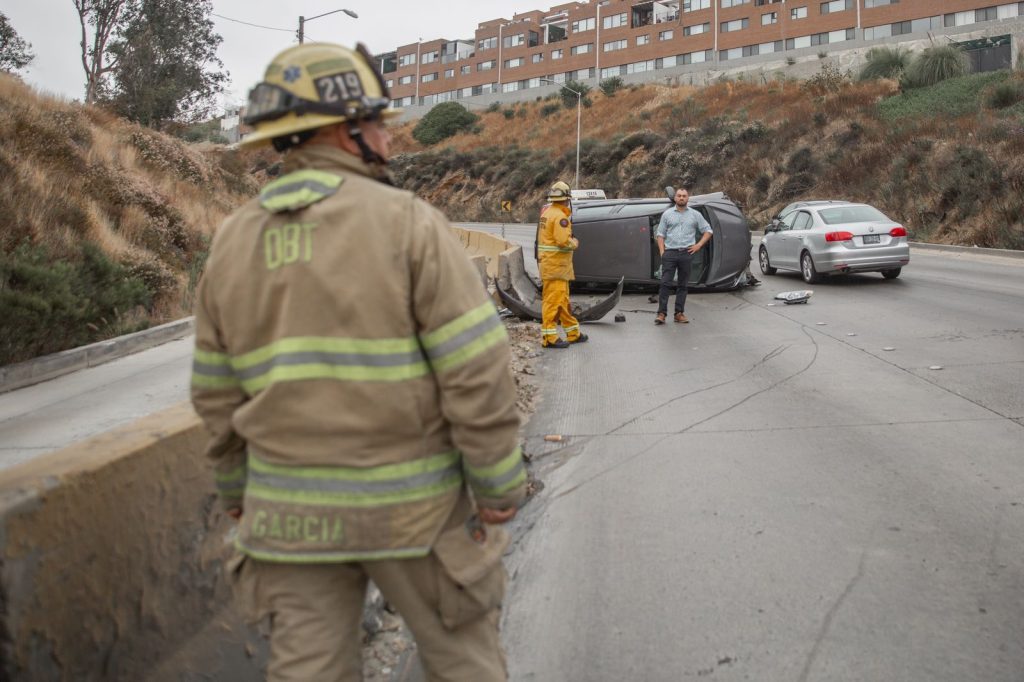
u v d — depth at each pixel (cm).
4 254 1148
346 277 183
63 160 1692
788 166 4059
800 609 372
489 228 5047
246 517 194
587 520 488
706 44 7862
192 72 2753
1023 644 337
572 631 362
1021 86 3244
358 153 202
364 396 183
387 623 360
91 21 2580
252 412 190
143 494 259
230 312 193
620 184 5481
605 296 1603
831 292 1502
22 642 207
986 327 1066
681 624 363
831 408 711
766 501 502
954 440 605
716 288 1570
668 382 845
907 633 349
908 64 4425
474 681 202
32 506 212
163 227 1783
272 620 197
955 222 2584
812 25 7081
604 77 8744
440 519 192
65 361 1095
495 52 9788
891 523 461
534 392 828
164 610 266
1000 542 432
